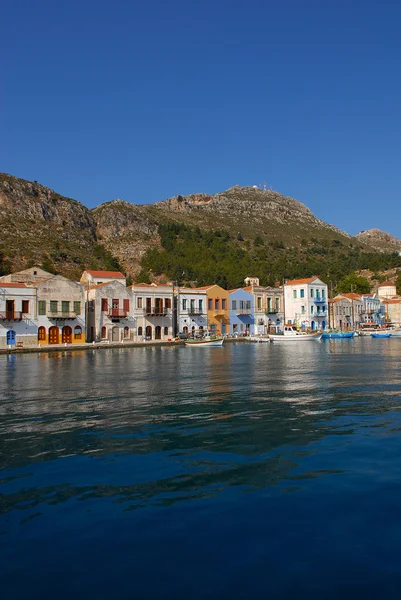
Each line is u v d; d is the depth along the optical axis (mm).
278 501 10195
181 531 8898
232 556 7969
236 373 35875
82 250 186500
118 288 88250
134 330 89438
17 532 9000
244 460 13195
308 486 11047
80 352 69875
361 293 158375
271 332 109625
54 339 80062
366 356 53000
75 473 12352
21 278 88500
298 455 13586
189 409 20938
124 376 35188
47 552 8242
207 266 159500
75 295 82438
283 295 116812
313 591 6953
